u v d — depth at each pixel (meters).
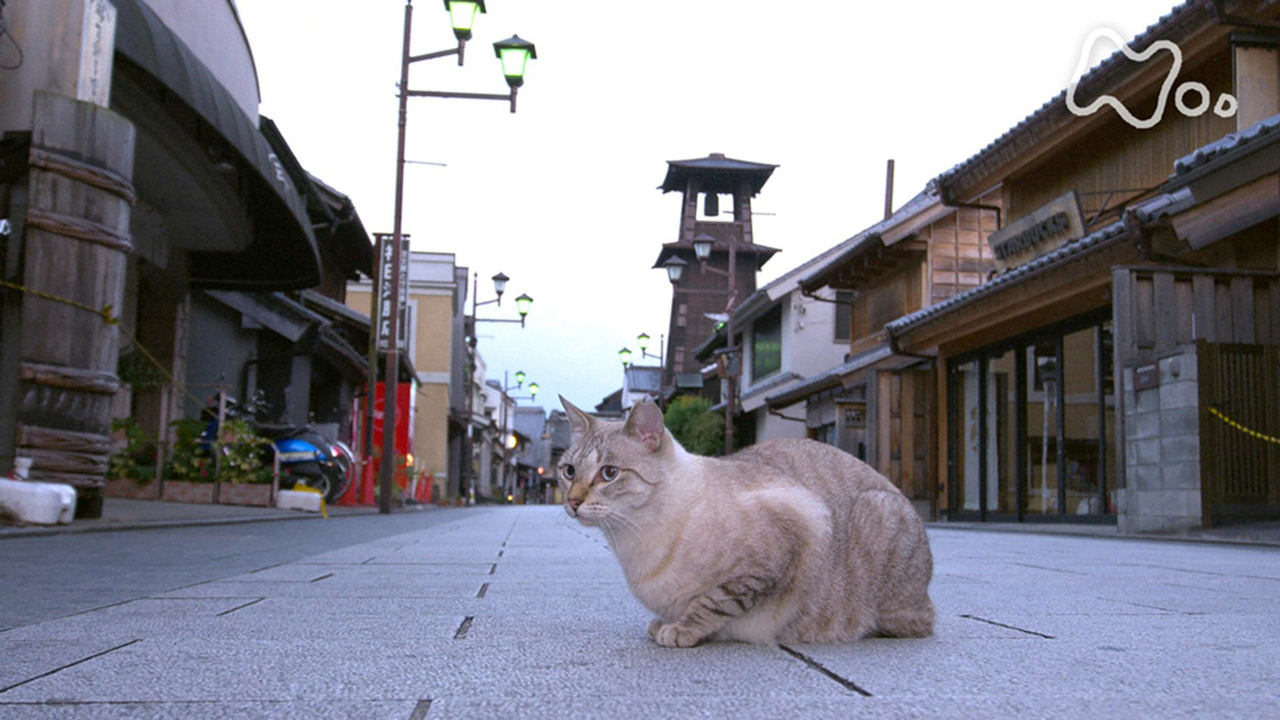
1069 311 13.97
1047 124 14.85
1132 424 10.25
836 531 2.93
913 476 18.75
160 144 11.69
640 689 2.13
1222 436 9.44
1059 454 14.52
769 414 30.19
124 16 9.59
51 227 7.97
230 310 18.62
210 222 14.35
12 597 3.86
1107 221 14.23
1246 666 2.43
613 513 2.80
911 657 2.58
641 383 67.56
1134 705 1.97
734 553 2.77
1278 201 8.74
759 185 51.22
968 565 5.97
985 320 15.16
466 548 7.29
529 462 88.81
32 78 8.51
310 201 19.45
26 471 7.70
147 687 2.11
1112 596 4.14
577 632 3.05
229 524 10.45
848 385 21.94
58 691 2.06
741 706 1.96
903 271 22.36
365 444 23.19
